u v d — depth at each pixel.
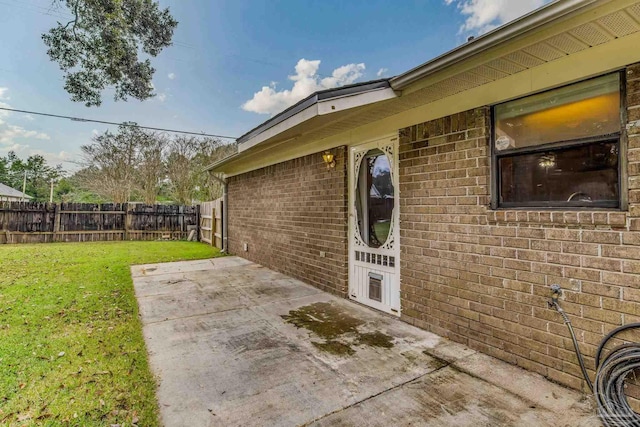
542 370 2.84
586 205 2.61
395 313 4.44
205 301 5.21
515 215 3.00
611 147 2.47
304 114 3.91
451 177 3.58
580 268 2.60
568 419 2.28
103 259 8.84
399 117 4.21
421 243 3.94
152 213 14.48
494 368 3.00
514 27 2.37
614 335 2.40
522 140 3.01
